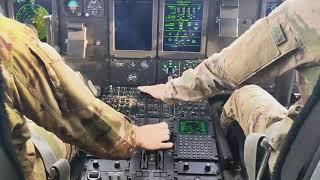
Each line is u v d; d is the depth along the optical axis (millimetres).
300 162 1113
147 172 1885
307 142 1091
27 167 1283
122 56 2410
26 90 1128
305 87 1442
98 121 1273
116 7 2311
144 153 1952
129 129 1390
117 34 2367
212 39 2375
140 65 2426
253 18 2367
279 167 1198
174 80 1852
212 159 1974
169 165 1930
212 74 1672
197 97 1768
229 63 1593
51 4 2375
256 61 1517
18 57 1107
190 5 2297
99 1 2303
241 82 1588
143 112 2266
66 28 2363
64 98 1192
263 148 1406
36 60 1136
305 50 1390
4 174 1128
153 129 1480
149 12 2312
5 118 1089
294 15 1398
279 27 1440
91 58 2414
